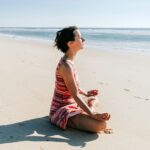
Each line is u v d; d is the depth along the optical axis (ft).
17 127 12.39
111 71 29.30
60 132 12.17
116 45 77.71
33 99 16.46
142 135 12.44
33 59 35.29
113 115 14.80
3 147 10.44
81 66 32.58
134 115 14.92
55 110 12.86
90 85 21.81
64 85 12.55
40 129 12.34
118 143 11.50
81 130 12.47
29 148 10.51
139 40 107.34
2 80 20.72
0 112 14.03
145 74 28.02
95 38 126.72
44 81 21.25
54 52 48.01
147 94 19.52
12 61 31.76
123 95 19.01
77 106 12.89
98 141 11.57
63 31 12.50
